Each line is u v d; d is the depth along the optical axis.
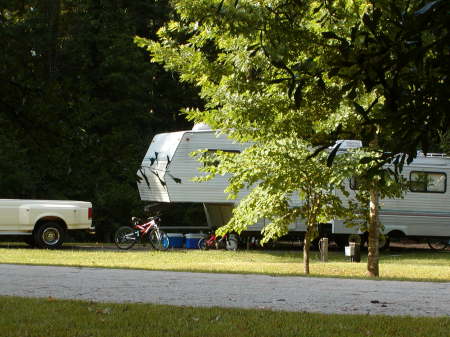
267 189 22.53
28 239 36.41
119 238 36.56
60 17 35.34
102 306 11.57
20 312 10.80
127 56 46.44
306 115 17.66
